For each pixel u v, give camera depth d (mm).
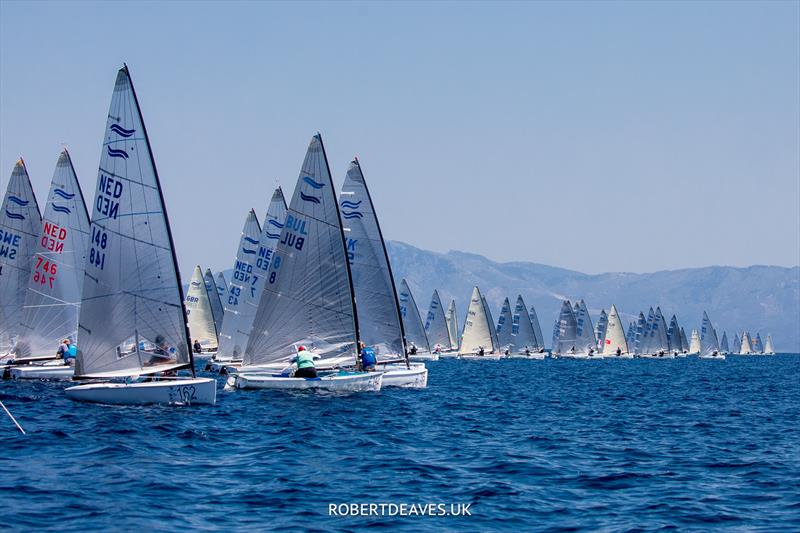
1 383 113250
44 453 59531
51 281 116750
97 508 44719
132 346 83938
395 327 118438
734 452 68625
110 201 83250
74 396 85500
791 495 51781
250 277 145125
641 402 122875
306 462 59406
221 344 161000
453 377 196375
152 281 83438
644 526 44312
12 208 123875
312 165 103938
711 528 44188
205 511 45000
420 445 68938
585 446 70875
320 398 97750
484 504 48281
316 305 104188
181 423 74750
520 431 80750
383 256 117312
